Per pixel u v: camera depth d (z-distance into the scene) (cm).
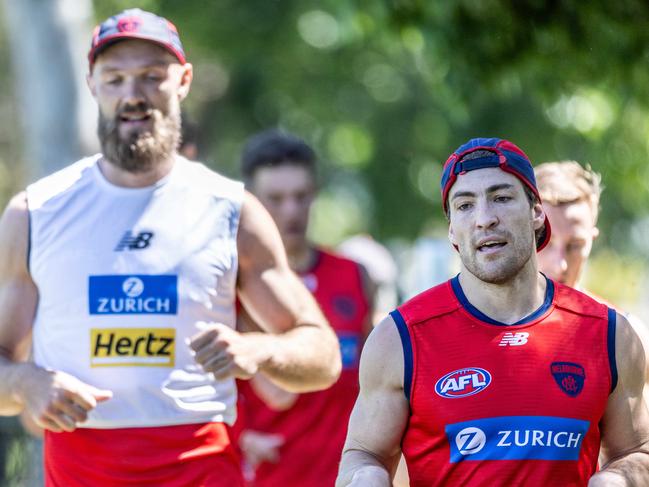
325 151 7050
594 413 1380
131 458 1608
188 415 1627
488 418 1367
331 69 6856
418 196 6725
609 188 5203
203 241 1647
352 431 1425
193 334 1634
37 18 3753
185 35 6419
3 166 7119
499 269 1377
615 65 2816
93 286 1622
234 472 1678
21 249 1655
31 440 2664
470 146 1419
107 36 1625
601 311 1412
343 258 2414
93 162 1683
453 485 1373
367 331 2391
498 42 2812
